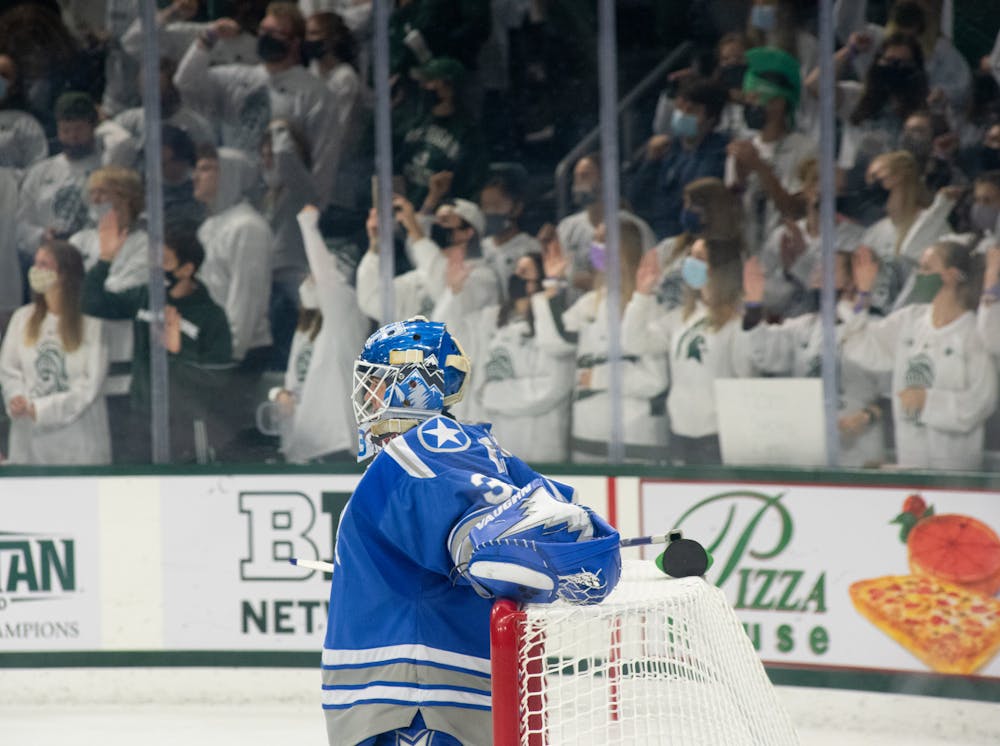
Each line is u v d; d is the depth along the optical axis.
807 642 17.39
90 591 19.22
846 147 18.47
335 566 7.33
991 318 17.44
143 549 19.19
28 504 19.25
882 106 18.23
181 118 20.30
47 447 20.28
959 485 16.47
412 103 20.09
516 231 19.97
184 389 20.25
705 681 7.68
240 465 19.06
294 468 18.95
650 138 19.41
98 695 19.19
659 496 18.12
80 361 20.25
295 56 20.17
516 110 19.88
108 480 19.20
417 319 7.83
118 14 20.28
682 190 19.28
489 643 7.21
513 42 19.81
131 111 20.33
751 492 17.67
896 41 18.05
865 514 17.03
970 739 16.44
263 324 20.28
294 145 20.28
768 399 18.83
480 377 20.11
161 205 20.25
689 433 19.23
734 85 18.95
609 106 19.52
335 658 7.16
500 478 7.02
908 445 18.02
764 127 18.86
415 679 6.98
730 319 19.02
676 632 7.54
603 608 7.24
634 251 19.52
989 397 17.44
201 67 20.27
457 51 19.91
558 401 19.81
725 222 19.03
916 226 17.98
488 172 20.00
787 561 17.48
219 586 19.09
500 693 6.71
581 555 6.72
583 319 19.72
